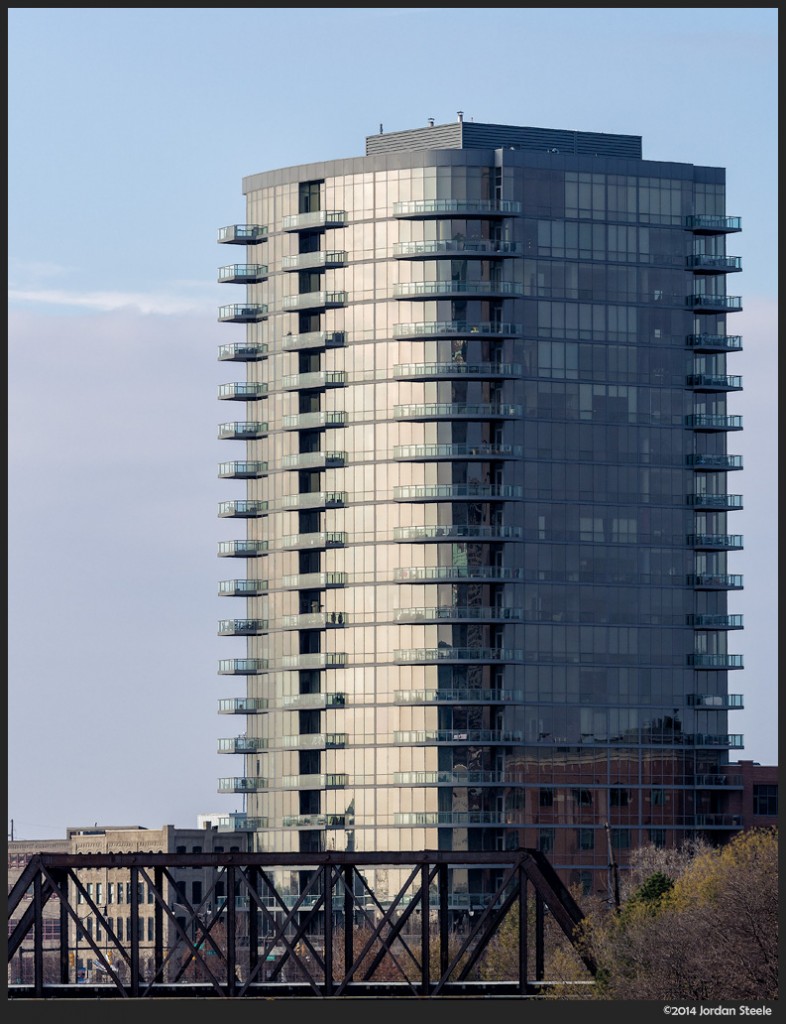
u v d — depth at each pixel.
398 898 172.12
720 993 182.00
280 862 170.25
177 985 170.00
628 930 191.88
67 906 170.88
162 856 171.00
